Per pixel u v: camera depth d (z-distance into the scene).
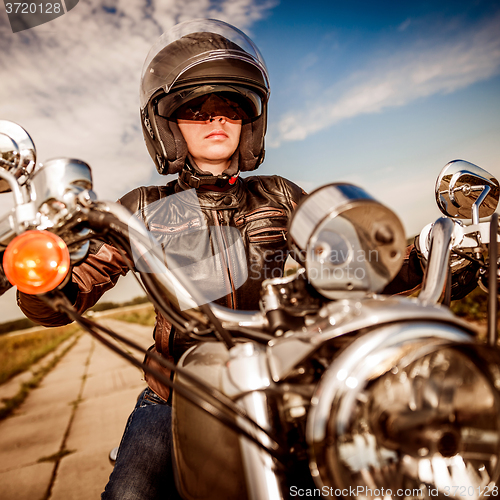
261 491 0.51
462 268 1.04
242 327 0.65
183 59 1.10
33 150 0.85
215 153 1.21
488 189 1.14
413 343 0.45
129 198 1.27
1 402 7.00
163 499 0.93
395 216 0.59
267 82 1.25
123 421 4.38
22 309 0.94
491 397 0.48
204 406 0.52
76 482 2.99
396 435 0.46
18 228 0.67
